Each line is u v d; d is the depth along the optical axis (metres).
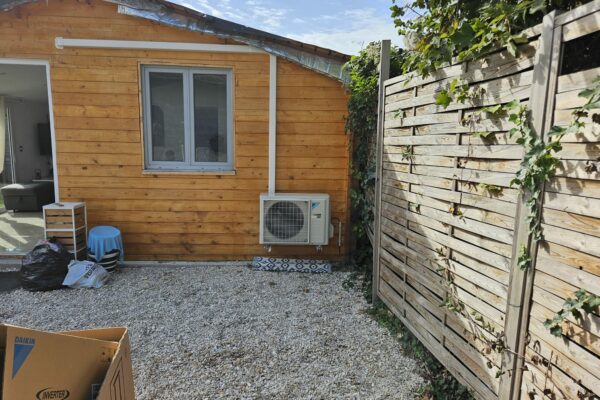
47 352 1.32
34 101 8.65
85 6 4.02
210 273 4.16
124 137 4.23
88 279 3.67
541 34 1.42
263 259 4.40
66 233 4.03
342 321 3.09
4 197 6.70
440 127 2.17
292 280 4.01
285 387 2.25
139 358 2.52
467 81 1.91
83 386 1.42
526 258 1.48
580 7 1.25
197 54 4.17
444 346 2.18
